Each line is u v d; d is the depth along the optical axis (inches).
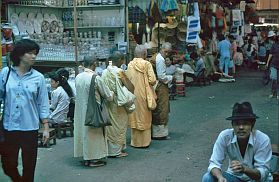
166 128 346.0
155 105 320.2
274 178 193.9
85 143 274.4
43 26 502.0
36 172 264.5
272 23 1407.5
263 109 471.8
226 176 179.3
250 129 169.0
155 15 562.9
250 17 968.3
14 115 195.0
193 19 620.4
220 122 406.3
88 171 267.6
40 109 201.8
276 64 538.0
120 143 297.6
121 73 301.4
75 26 440.1
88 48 485.4
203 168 271.9
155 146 325.7
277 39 557.6
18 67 197.3
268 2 1406.3
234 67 789.9
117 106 293.6
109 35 541.0
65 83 357.7
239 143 172.7
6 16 454.9
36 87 198.5
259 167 169.3
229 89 632.4
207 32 733.9
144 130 319.0
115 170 269.1
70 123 355.9
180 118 426.3
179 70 559.5
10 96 195.0
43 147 321.7
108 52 508.7
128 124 321.4
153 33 575.8
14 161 201.5
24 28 473.4
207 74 692.7
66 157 297.4
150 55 524.7
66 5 531.2
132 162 285.6
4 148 199.9
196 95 573.6
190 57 669.9
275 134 356.2
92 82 269.7
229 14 842.2
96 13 537.3
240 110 168.4
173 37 638.5
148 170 268.8
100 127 274.2
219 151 176.6
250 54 935.7
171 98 537.0
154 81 318.0
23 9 481.4
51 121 346.6
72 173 263.6
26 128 196.5
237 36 856.3
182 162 285.0
